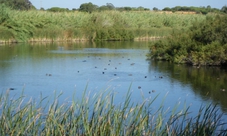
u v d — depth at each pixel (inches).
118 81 608.1
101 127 231.5
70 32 1733.5
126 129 237.3
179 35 970.1
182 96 498.6
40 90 533.3
